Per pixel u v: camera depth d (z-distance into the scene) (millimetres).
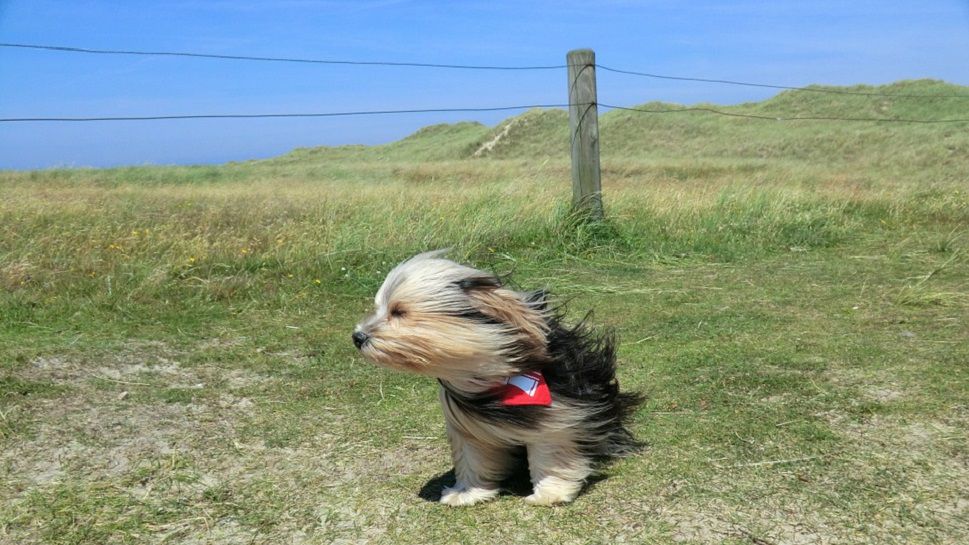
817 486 2355
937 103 22078
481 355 2088
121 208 7156
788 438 2627
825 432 2652
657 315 3977
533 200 6125
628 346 3535
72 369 3266
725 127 23484
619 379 3154
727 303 4152
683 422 2766
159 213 6844
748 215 6086
